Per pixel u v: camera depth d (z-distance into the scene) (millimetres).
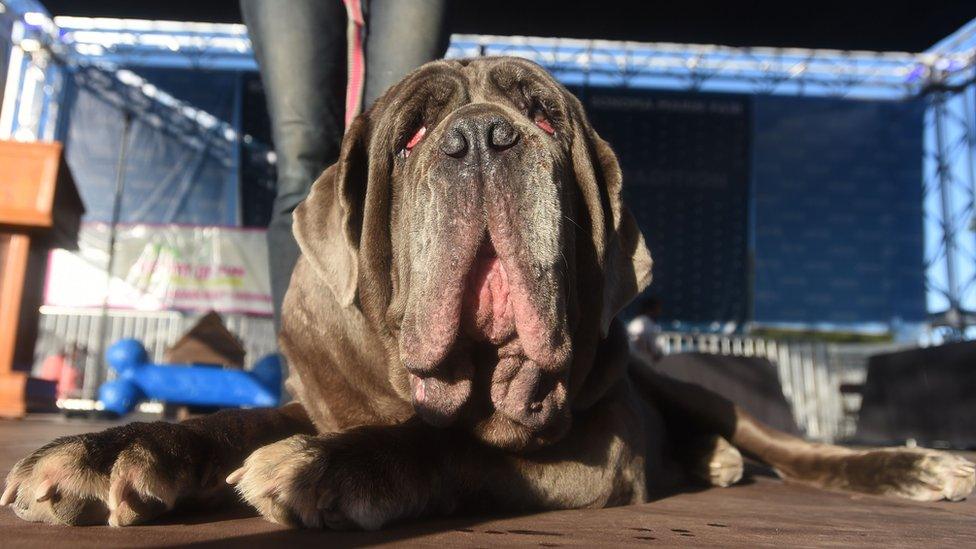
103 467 793
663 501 1133
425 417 938
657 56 6391
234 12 5262
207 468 866
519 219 932
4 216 2672
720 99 6457
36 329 2973
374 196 1050
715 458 1435
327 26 1358
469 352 956
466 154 940
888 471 1302
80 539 730
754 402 2836
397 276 1025
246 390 3916
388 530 815
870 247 6371
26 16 5812
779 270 6348
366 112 1113
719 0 5215
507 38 6160
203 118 6246
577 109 1119
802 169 6422
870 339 6266
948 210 6141
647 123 6438
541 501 977
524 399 942
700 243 6363
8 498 775
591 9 5359
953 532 906
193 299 5348
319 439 848
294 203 1354
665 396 1524
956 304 5957
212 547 718
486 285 939
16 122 5723
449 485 920
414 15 1329
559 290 944
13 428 2088
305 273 1160
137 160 6184
